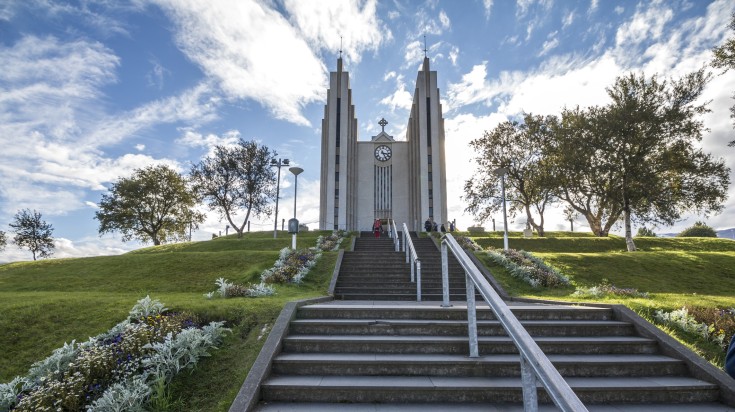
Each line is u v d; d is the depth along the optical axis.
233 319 6.61
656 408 4.27
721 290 12.73
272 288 10.33
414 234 28.23
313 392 4.43
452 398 4.39
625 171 25.11
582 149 27.30
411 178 43.25
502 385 4.45
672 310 7.25
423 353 5.29
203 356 5.32
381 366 4.87
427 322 5.99
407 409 4.20
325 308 6.54
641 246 25.69
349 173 42.09
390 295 11.30
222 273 13.66
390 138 45.91
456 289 11.83
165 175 39.97
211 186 35.44
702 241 26.89
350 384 4.48
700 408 4.27
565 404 2.56
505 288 11.87
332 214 40.78
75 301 8.09
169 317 6.66
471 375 4.82
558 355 5.29
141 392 4.41
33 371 5.21
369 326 5.89
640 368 4.94
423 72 43.94
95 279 13.43
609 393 4.44
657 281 13.63
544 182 30.39
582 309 6.49
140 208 38.41
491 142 34.50
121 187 37.75
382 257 15.73
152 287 12.27
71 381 4.52
